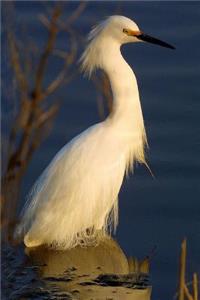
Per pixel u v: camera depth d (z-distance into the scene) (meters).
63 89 15.17
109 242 12.48
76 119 14.91
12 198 6.28
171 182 13.51
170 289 11.05
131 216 12.91
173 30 17.06
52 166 12.71
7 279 11.30
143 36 12.98
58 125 14.80
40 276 11.49
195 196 13.14
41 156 14.12
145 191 13.41
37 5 16.62
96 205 12.65
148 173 13.77
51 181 12.60
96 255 12.24
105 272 11.66
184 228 12.46
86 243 12.55
